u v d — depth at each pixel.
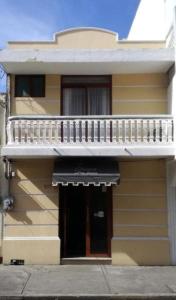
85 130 15.85
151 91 17.05
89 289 12.61
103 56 15.85
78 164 15.91
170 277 14.22
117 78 17.11
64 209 16.89
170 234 16.52
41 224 16.48
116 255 16.39
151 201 16.69
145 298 11.99
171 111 16.30
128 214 16.64
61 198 16.91
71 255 16.75
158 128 15.79
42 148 15.56
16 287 12.80
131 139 15.73
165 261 16.38
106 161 16.16
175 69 15.58
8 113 16.84
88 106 17.06
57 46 16.98
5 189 16.62
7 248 16.33
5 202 16.38
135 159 16.67
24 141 15.73
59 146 15.64
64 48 16.88
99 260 16.45
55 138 15.77
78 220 16.89
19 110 16.94
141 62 15.96
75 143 15.66
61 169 15.78
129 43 17.03
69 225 16.84
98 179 15.62
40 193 16.64
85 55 15.85
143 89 17.05
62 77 17.14
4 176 16.67
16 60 15.77
